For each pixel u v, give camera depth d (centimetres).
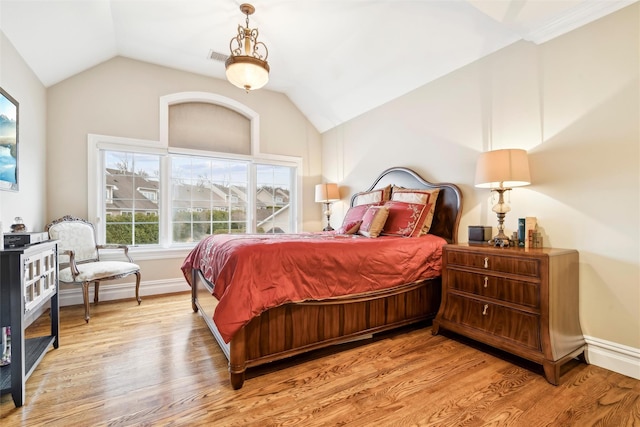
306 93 435
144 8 269
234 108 425
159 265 372
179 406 152
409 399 158
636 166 182
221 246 217
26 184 264
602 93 196
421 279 249
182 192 395
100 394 161
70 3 234
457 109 291
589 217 201
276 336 186
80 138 330
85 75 333
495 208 231
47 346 196
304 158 482
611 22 192
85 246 314
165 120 376
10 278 150
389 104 369
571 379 178
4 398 158
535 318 184
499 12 204
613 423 140
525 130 237
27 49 251
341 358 204
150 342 228
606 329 192
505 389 168
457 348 220
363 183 412
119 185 357
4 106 220
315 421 142
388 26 278
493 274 208
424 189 313
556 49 219
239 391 166
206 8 270
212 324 228
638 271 181
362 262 219
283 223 471
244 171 439
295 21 285
